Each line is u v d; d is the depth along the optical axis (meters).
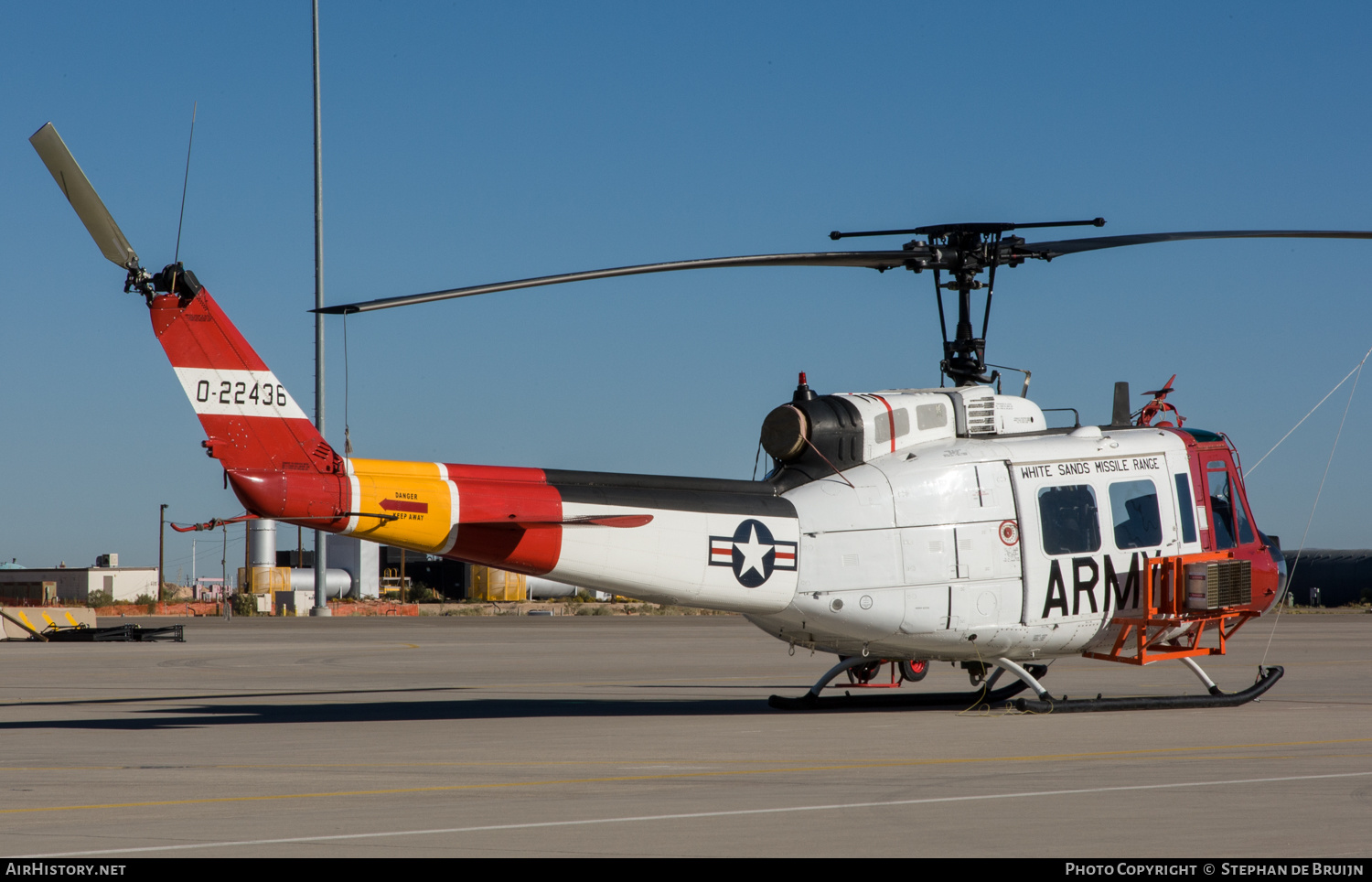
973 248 56.81
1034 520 59.22
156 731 56.31
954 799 36.41
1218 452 64.50
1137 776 40.56
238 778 41.62
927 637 58.34
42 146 46.44
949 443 59.78
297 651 123.69
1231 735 51.72
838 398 59.75
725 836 31.41
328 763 45.12
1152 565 60.47
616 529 55.03
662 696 74.62
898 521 57.69
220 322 51.44
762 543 56.62
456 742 51.22
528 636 155.62
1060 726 55.22
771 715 61.84
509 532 54.06
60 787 39.84
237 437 51.06
